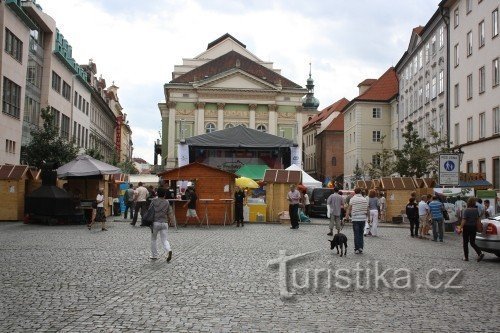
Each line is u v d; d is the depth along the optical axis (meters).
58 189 28.91
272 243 20.03
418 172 46.25
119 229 25.91
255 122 89.88
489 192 30.50
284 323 7.97
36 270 12.53
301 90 90.25
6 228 25.69
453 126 47.81
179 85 89.00
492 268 14.89
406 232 28.73
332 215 23.48
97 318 8.04
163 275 12.15
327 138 104.88
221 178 31.17
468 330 7.76
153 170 97.00
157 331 7.38
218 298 9.71
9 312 8.34
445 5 48.56
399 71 71.50
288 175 35.38
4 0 39.00
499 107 38.41
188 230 26.84
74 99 62.47
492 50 39.66
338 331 7.58
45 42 50.97
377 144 80.19
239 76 89.12
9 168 31.94
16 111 42.59
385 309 9.08
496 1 38.94
